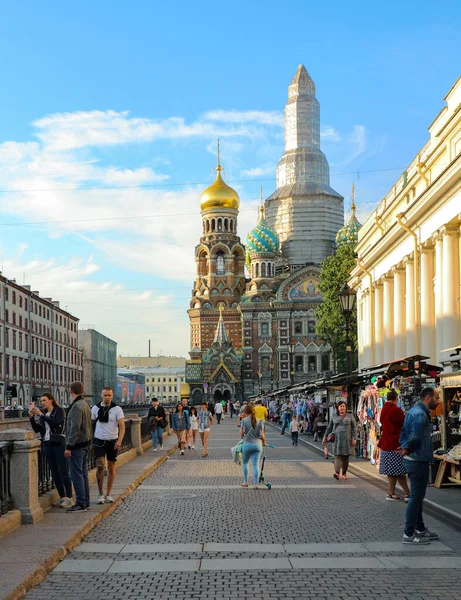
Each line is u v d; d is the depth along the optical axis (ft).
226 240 502.79
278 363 440.04
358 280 200.75
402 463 60.64
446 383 64.08
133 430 107.34
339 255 244.83
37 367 333.42
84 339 452.35
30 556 39.42
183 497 65.21
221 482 76.59
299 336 441.27
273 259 464.65
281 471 86.63
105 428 58.75
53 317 369.09
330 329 247.09
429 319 127.54
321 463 96.73
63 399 388.16
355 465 86.94
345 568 39.04
